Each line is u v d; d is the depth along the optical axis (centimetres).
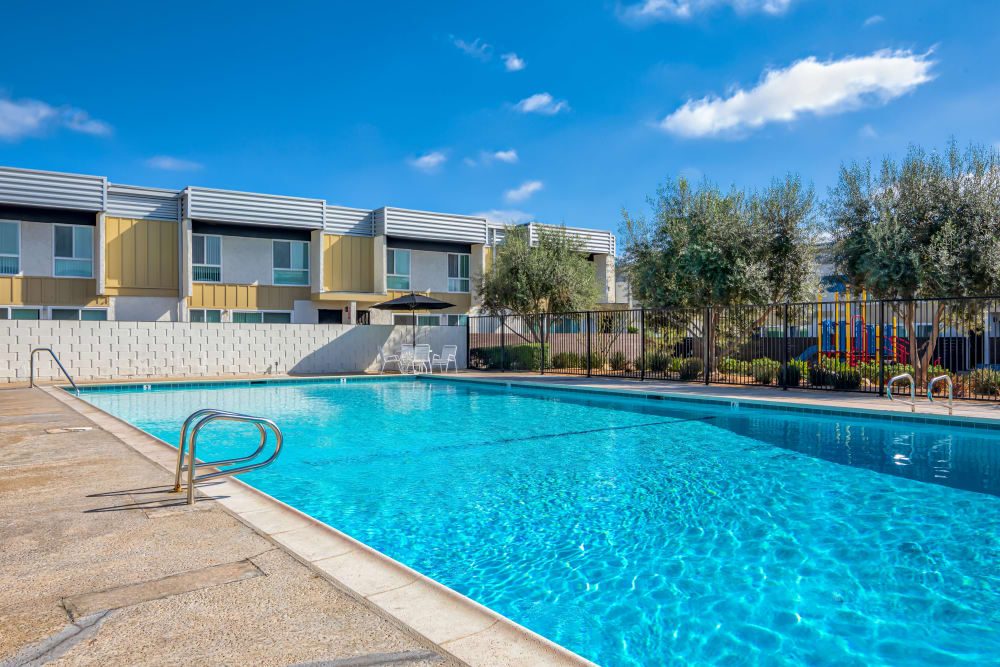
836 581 349
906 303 1298
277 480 591
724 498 523
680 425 934
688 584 347
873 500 512
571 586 346
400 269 2511
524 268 2009
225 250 2198
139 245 2061
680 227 1524
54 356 1298
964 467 636
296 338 1812
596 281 2172
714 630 293
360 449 748
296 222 2241
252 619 224
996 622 298
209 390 1497
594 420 991
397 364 2016
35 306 1919
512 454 715
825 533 431
